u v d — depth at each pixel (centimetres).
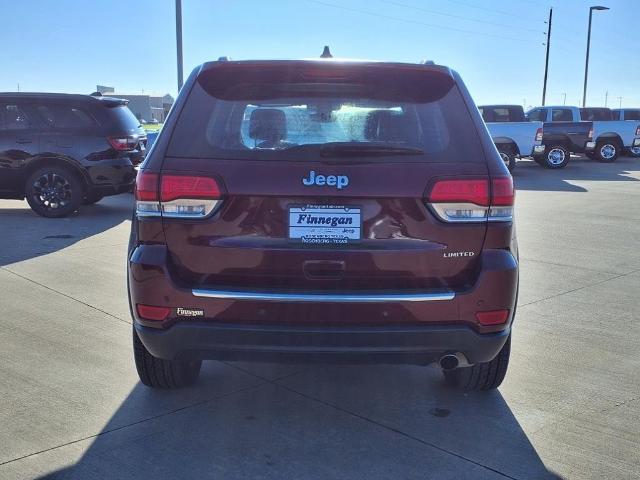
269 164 287
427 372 407
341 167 286
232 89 312
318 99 312
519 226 992
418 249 288
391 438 322
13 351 430
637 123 2417
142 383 379
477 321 291
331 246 288
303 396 370
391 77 315
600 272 683
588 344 459
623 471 293
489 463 299
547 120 2267
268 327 284
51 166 966
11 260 691
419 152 292
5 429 326
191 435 323
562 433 329
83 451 306
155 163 292
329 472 291
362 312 283
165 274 288
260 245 288
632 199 1338
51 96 970
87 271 645
